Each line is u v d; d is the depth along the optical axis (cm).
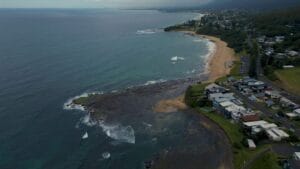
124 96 12606
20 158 7962
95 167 7675
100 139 9044
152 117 10662
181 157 8162
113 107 11431
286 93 12156
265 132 8900
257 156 7850
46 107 11250
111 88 13588
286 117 9994
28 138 9006
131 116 10712
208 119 10356
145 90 13425
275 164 7344
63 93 12738
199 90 12712
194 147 8662
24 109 11000
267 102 11094
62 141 8881
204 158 8094
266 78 14112
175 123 10206
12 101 11662
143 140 9062
